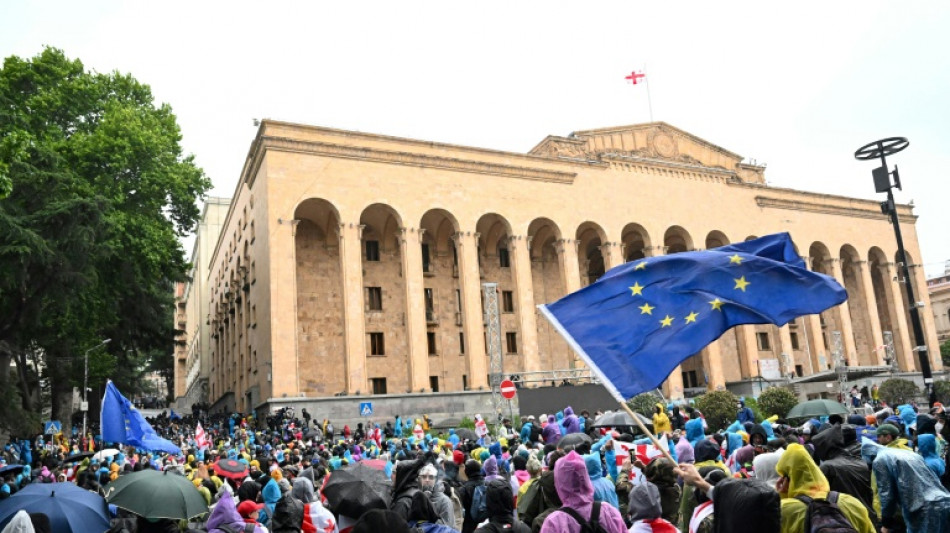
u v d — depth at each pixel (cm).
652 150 6581
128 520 859
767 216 6925
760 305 821
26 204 3169
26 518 649
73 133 4506
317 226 5547
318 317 5394
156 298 5097
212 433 4578
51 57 4478
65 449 3875
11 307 3319
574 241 5841
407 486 917
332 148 5069
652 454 1207
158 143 4612
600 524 599
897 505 743
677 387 5941
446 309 5884
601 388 3997
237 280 6216
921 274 7800
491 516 689
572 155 6156
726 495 555
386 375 5531
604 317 830
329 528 1016
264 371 4869
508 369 5997
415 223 5238
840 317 7056
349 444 2978
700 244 6450
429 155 5388
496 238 6169
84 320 4391
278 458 2583
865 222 7569
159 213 4809
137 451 2992
